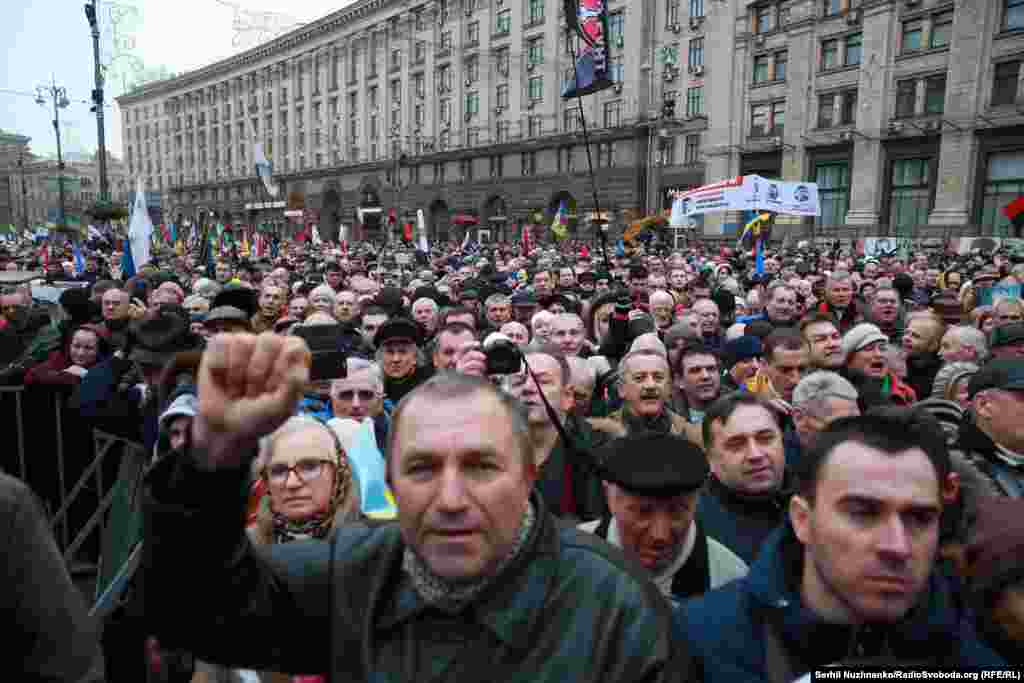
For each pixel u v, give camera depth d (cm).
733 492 269
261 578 116
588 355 601
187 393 258
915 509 129
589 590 118
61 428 407
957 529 174
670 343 526
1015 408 264
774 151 3766
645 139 4378
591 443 324
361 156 6419
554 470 312
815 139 3553
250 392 97
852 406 312
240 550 111
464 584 116
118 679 234
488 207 5356
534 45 4897
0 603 126
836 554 133
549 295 723
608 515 251
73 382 434
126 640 236
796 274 1128
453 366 463
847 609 136
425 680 112
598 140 4541
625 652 114
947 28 3073
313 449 265
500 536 114
